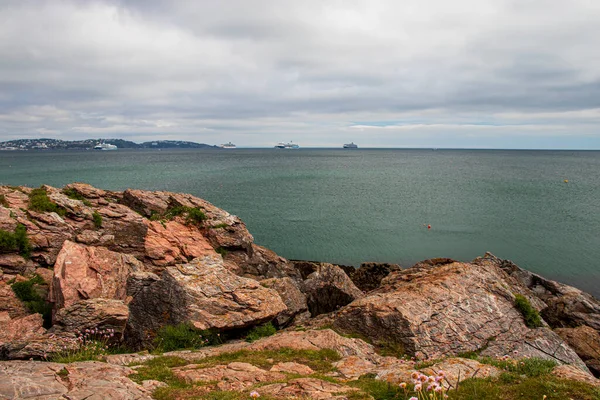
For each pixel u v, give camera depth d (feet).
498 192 323.78
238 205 253.44
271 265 115.55
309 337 53.31
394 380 35.45
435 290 64.34
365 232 186.50
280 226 197.26
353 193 317.01
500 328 59.57
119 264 75.77
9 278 72.18
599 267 137.69
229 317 62.64
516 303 65.36
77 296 65.36
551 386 32.07
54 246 81.87
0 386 30.55
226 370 40.65
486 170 599.98
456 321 58.49
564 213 231.09
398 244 167.63
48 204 90.53
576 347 63.21
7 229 77.97
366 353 51.65
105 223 95.45
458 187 361.92
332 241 171.63
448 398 30.66
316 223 204.44
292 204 260.01
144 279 73.31
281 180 419.13
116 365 40.11
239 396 31.89
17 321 60.64
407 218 217.56
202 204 117.50
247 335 64.44
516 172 555.69
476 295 64.59
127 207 106.73
